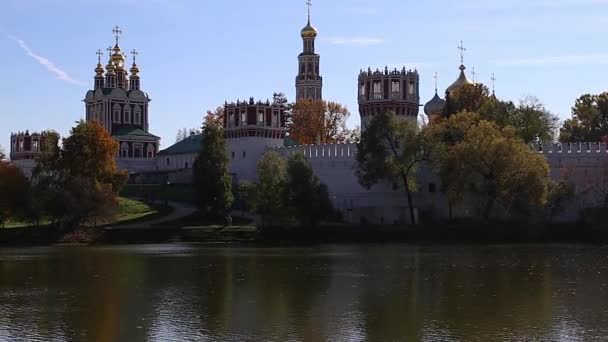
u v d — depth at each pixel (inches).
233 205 5861.2
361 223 5231.3
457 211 5295.3
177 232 4874.5
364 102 6195.9
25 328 1903.3
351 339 1759.4
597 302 2204.7
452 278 2733.8
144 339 1779.0
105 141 5339.6
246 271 2994.6
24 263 3388.3
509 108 6008.9
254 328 1876.2
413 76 6190.9
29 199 4842.5
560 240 4665.4
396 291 2428.6
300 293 2400.3
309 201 4702.3
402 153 4874.5
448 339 1754.4
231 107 6402.6
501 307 2129.7
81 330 1876.2
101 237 4815.5
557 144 5265.8
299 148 5821.9
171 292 2440.9
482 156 4579.2
